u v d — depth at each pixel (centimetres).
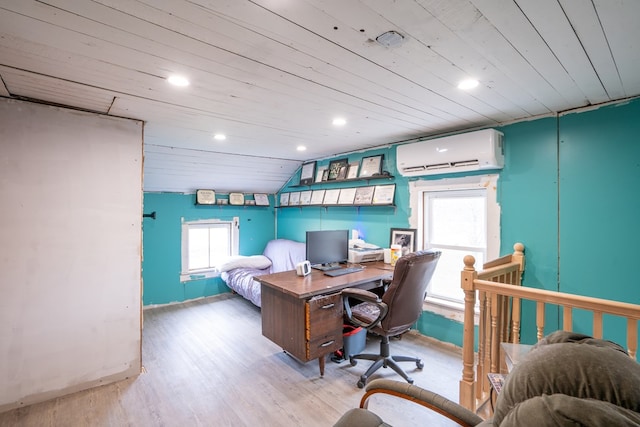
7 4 106
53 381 214
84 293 225
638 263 200
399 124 271
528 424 65
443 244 317
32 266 207
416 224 325
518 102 213
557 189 233
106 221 233
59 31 125
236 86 186
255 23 121
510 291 170
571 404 63
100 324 231
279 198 532
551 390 71
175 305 434
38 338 209
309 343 231
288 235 513
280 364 268
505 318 227
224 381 240
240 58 151
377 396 220
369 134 308
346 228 405
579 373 70
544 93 196
